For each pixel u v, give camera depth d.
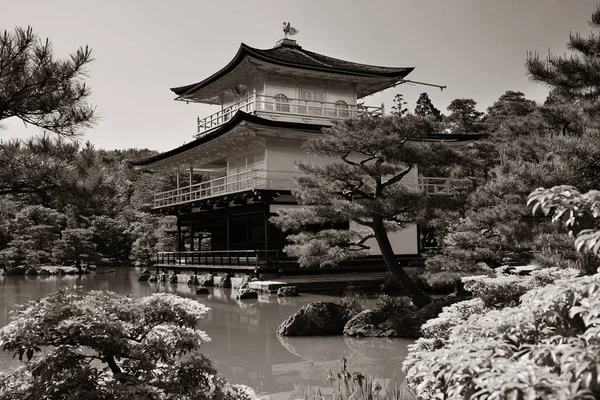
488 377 3.08
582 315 3.65
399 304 15.40
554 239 11.12
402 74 34.19
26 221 47.25
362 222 17.52
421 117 16.64
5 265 47.25
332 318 15.12
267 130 29.03
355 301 16.61
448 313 9.73
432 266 17.05
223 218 38.00
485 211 14.28
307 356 12.34
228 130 29.58
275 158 30.56
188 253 36.53
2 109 6.71
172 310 5.50
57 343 5.11
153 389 4.87
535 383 2.85
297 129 29.02
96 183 7.55
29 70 6.80
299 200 18.78
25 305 5.40
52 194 7.44
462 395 3.39
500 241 16.48
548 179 9.95
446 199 16.62
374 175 16.83
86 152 7.63
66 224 54.25
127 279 39.91
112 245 59.47
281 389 9.53
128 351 5.30
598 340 3.27
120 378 5.19
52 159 7.07
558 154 10.48
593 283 3.63
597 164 10.27
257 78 32.91
